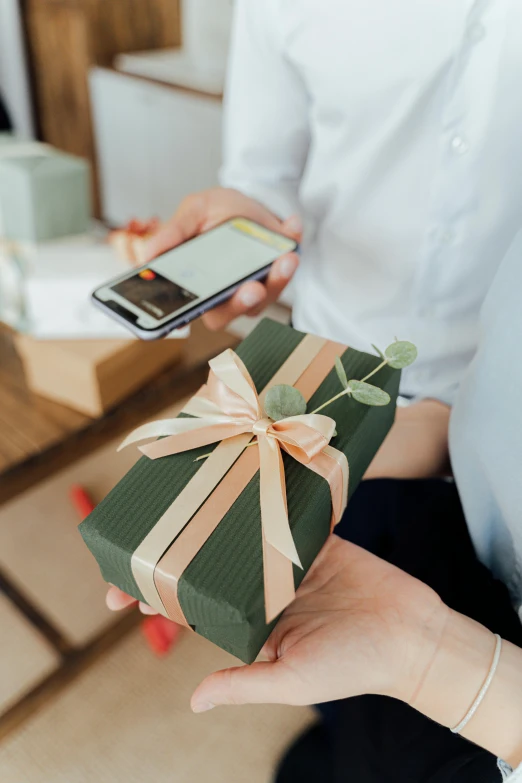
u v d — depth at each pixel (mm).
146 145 1543
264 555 322
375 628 341
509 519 351
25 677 735
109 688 744
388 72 447
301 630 353
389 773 424
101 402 680
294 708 731
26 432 657
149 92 1438
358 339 532
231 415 361
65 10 1472
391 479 479
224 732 711
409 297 503
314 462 351
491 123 421
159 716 722
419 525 440
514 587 380
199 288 497
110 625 711
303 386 384
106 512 342
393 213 485
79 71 1565
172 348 737
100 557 345
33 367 690
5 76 1728
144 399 705
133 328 472
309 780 651
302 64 489
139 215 1698
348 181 494
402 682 335
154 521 338
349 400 377
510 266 344
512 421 335
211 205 558
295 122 560
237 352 400
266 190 589
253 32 522
